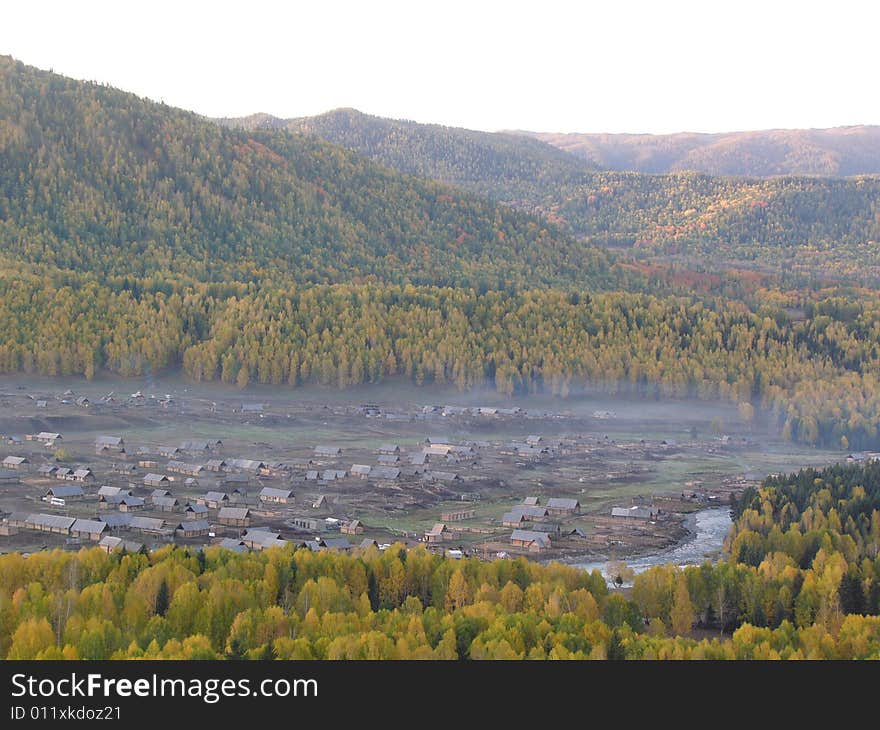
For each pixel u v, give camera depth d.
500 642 142.62
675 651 149.25
